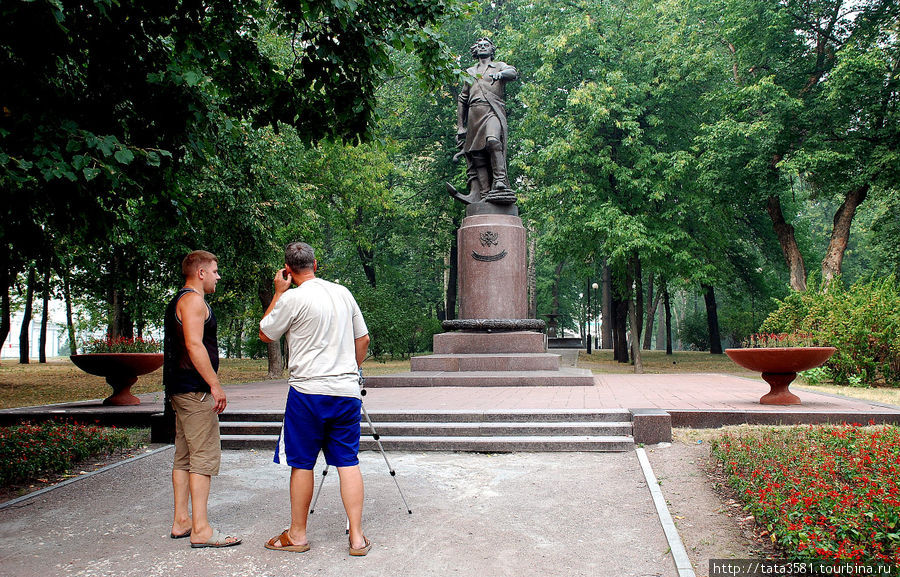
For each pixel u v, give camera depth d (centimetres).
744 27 2198
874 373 1450
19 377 2116
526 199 2511
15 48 536
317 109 785
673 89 2272
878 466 513
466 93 1616
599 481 617
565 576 392
